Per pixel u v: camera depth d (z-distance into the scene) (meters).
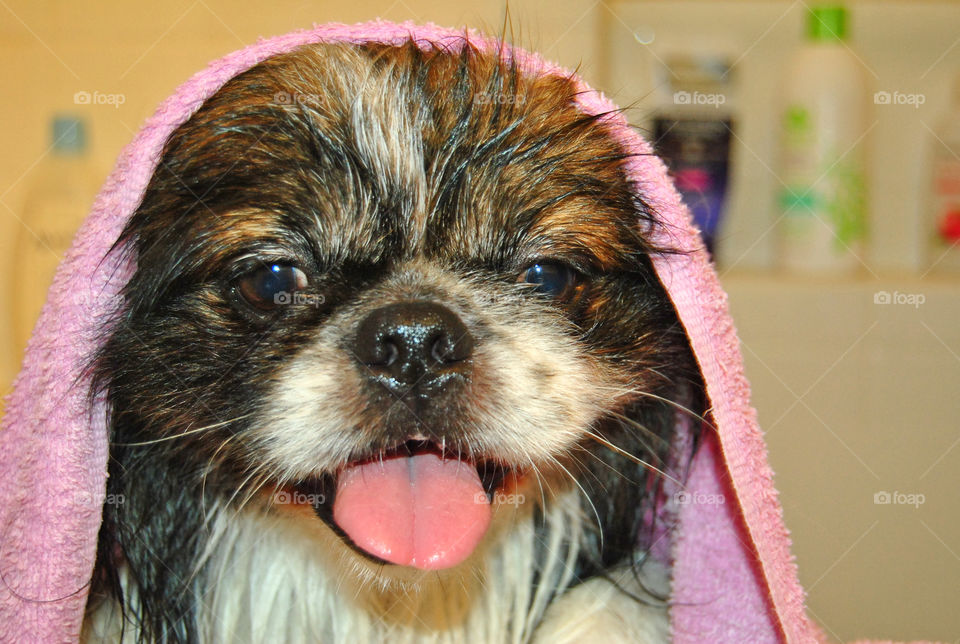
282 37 0.84
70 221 1.04
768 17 1.11
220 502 0.83
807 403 1.07
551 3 1.06
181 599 0.84
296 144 0.80
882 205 1.11
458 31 0.88
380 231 0.80
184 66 1.07
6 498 0.79
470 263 0.81
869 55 1.11
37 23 1.06
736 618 0.83
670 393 0.86
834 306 1.05
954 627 1.08
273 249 0.79
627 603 0.85
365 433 0.78
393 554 0.75
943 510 1.08
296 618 0.86
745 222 1.11
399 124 0.81
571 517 0.88
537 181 0.81
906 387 1.06
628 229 0.82
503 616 0.87
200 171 0.80
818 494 1.08
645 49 1.09
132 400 0.80
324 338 0.79
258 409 0.78
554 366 0.80
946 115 1.08
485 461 0.80
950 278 1.07
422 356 0.78
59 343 0.79
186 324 0.79
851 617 1.09
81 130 1.06
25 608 0.78
